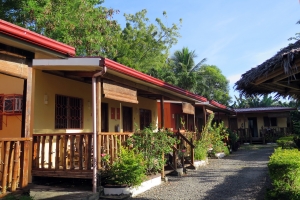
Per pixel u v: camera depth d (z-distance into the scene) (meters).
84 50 16.66
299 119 25.47
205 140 13.98
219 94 37.69
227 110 21.62
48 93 8.45
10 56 5.02
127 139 8.48
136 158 7.67
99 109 7.41
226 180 9.23
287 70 3.54
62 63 6.98
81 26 15.29
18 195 5.09
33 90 7.89
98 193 6.88
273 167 6.25
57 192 6.90
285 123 27.22
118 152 7.97
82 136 7.31
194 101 15.29
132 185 7.33
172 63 36.12
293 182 6.09
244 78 4.54
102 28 16.05
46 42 5.07
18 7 14.06
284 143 13.23
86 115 10.12
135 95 9.40
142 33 29.55
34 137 7.76
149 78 9.33
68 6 15.23
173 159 10.41
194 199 6.93
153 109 15.30
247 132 26.89
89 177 7.04
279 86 5.02
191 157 11.79
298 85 4.79
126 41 28.58
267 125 27.66
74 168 7.25
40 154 8.08
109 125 11.41
